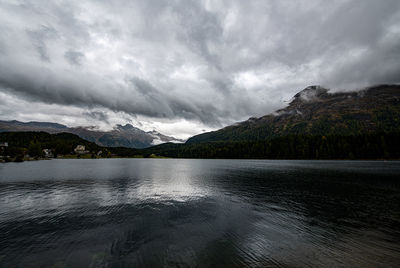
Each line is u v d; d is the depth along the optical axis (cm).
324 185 4831
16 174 6969
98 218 2467
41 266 1427
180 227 2175
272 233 2019
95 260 1507
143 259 1521
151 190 4275
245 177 6425
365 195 3734
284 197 3609
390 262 1475
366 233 2014
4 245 1750
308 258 1539
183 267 1411
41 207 2953
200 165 13250
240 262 1480
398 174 6669
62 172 7744
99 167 10681
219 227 2178
